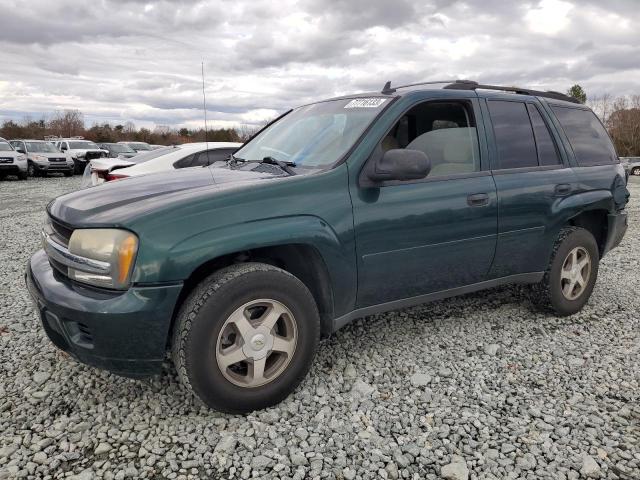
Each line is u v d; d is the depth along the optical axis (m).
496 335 3.68
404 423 2.57
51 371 3.08
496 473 2.21
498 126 3.59
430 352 3.39
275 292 2.57
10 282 5.05
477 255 3.38
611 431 2.51
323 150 3.07
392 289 3.08
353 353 3.35
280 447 2.37
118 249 2.30
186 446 2.37
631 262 5.99
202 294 2.41
